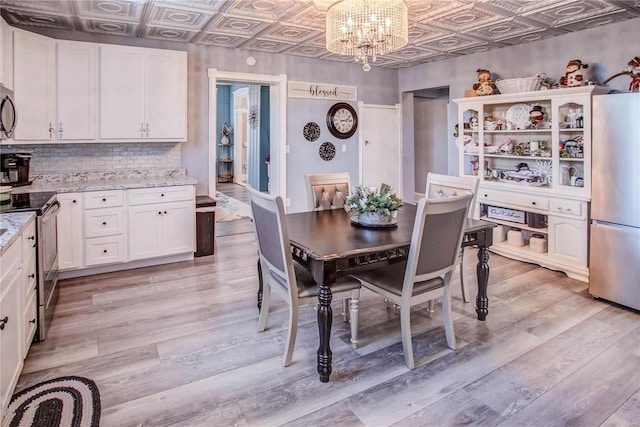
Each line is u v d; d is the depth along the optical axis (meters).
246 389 2.21
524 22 4.02
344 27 3.05
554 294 3.55
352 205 2.86
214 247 4.84
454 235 2.50
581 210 3.83
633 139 3.05
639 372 2.35
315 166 6.11
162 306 3.31
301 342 2.74
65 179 4.32
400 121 6.80
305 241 2.45
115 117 4.23
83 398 2.11
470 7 3.63
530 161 4.61
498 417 1.98
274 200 2.24
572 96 3.86
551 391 2.18
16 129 3.56
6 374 1.92
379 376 2.34
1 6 3.51
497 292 3.62
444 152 7.70
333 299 2.50
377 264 2.38
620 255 3.21
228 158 12.15
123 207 4.07
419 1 3.49
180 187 4.37
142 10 3.66
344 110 6.25
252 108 9.97
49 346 2.65
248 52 5.33
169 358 2.52
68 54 3.95
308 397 2.14
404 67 6.50
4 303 1.90
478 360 2.50
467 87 5.64
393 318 3.11
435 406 2.07
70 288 3.69
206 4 3.55
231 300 3.45
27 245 2.42
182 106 4.58
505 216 4.66
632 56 3.92
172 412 2.01
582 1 3.46
